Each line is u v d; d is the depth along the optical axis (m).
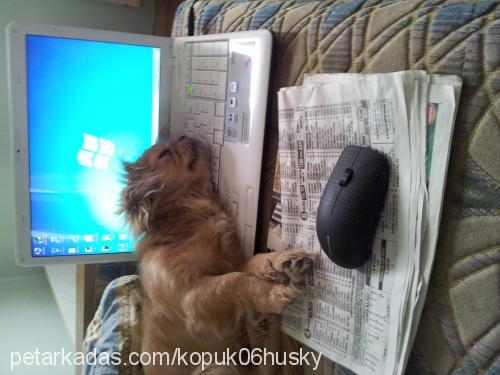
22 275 2.20
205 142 1.07
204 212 1.07
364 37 0.74
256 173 0.93
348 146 0.71
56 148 1.10
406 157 0.65
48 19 1.78
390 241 0.68
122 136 1.14
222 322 0.97
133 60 1.10
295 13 0.88
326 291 0.79
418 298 0.65
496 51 0.57
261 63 0.89
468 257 0.61
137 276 1.33
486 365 0.60
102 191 1.16
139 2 1.92
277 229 0.91
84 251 1.17
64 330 1.90
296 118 0.81
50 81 1.05
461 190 0.61
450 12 0.64
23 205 1.10
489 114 0.58
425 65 0.65
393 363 0.68
